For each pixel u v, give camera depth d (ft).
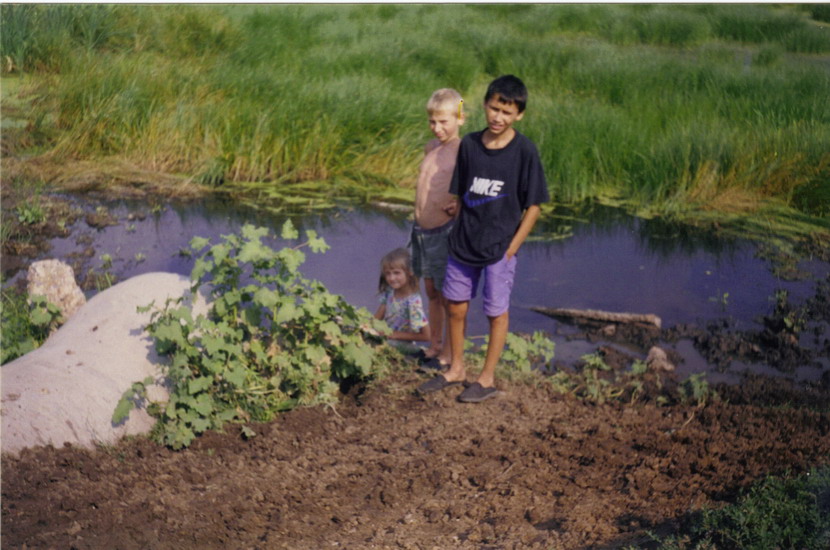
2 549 10.76
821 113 36.65
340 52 45.52
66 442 13.15
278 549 11.26
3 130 32.55
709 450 13.26
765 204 29.14
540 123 33.35
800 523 10.21
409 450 14.20
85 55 39.06
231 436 14.38
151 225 26.35
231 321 15.44
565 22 63.05
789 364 18.40
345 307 15.92
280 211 28.07
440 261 16.29
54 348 14.73
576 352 18.86
